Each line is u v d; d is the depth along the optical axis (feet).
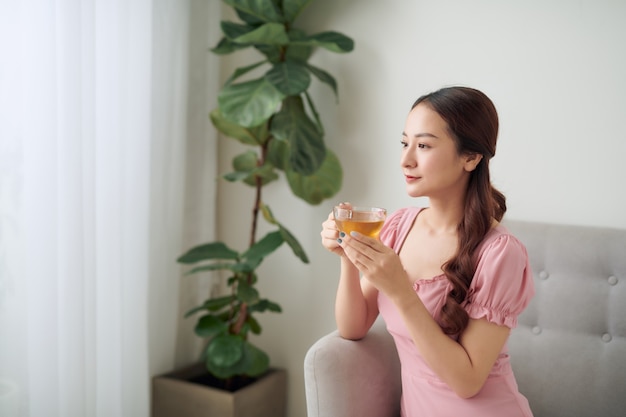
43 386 5.99
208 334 7.46
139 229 7.22
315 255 8.20
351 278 5.21
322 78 7.32
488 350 4.43
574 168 6.64
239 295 7.28
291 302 8.45
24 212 5.81
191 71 8.08
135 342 7.30
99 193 6.67
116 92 6.70
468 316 4.53
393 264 4.32
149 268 7.53
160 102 7.51
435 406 4.69
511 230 6.59
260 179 7.78
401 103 7.48
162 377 7.74
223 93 7.20
